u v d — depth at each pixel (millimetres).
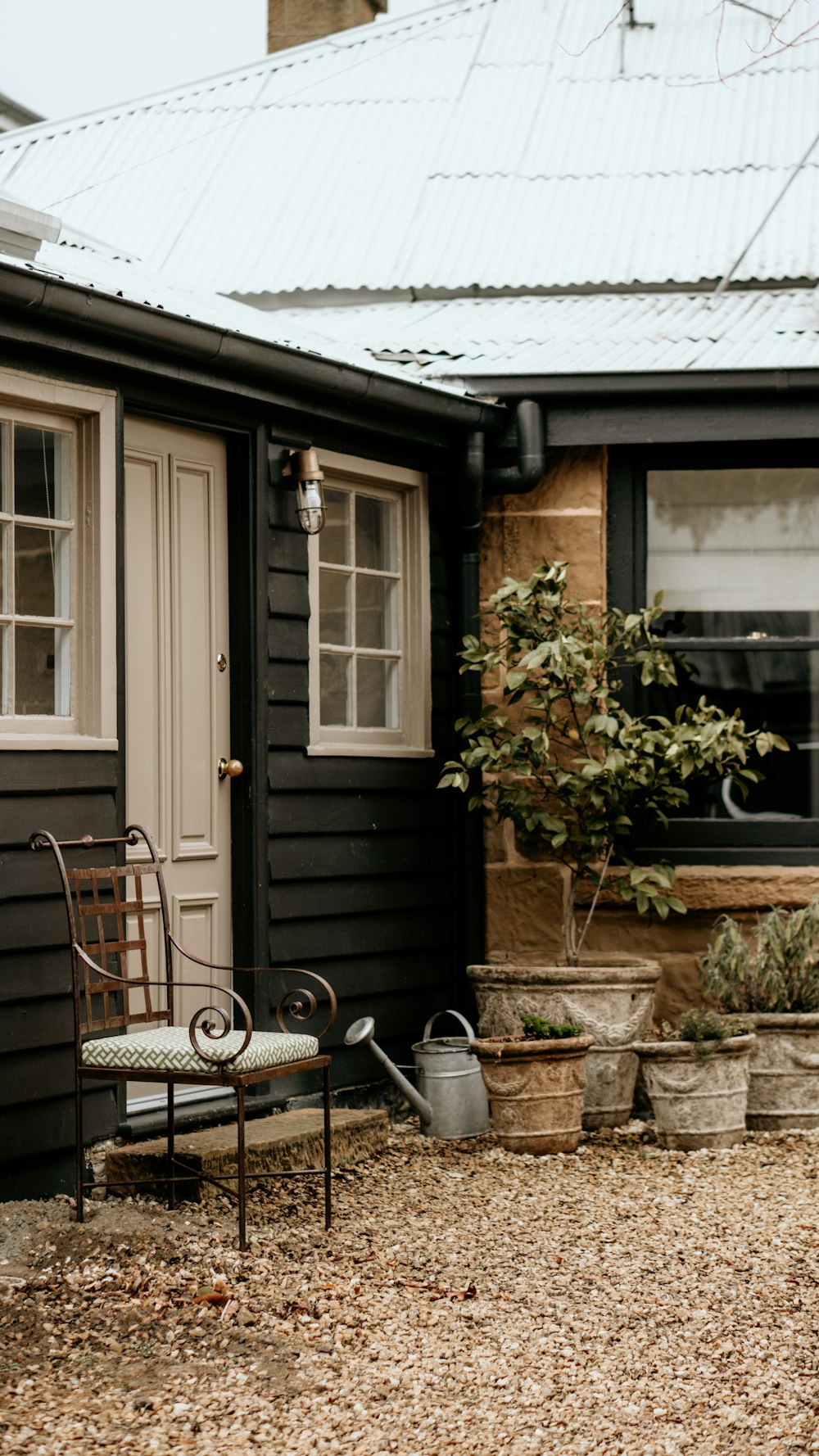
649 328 7273
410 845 6770
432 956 6879
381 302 8227
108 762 5266
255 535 6023
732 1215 5020
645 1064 5980
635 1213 5051
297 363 5777
